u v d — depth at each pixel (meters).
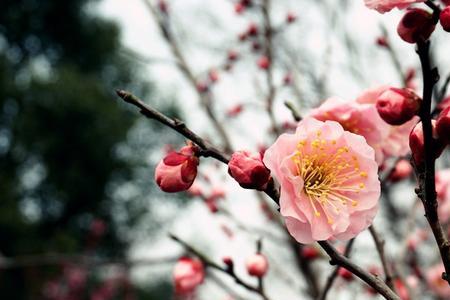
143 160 20.83
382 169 2.25
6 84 18.84
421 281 3.91
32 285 12.30
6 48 21.62
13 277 15.49
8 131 19.28
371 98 2.04
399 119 1.44
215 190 3.93
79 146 19.47
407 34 1.39
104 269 13.21
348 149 1.60
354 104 1.95
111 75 22.59
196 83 4.49
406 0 1.37
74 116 19.33
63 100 19.16
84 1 22.22
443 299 4.09
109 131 19.78
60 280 11.88
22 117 18.84
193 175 1.55
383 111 1.45
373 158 1.57
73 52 22.23
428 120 1.28
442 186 2.92
